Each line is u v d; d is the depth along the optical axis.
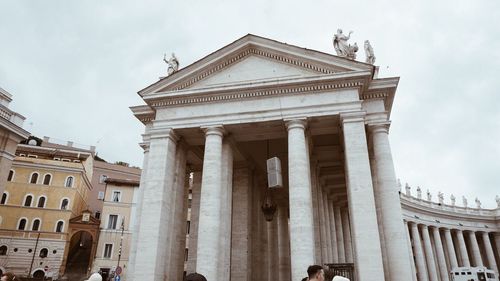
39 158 45.34
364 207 16.14
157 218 17.84
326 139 22.53
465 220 51.56
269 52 19.81
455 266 47.31
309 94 18.45
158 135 19.52
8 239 40.75
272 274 25.59
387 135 18.58
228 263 18.41
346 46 19.84
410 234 47.03
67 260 43.91
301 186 16.84
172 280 18.58
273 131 19.97
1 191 28.39
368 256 15.41
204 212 17.56
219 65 20.36
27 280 34.62
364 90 18.73
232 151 20.77
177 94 19.69
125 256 43.59
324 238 22.28
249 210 23.14
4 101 30.41
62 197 44.34
